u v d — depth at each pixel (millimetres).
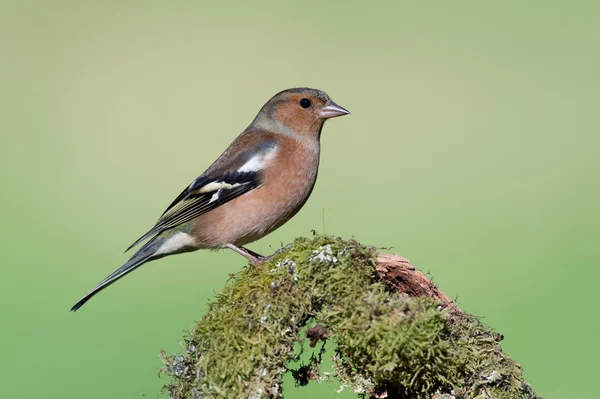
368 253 4605
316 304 4633
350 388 4742
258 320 4500
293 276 4605
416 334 4250
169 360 4578
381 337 4285
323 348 4676
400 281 4777
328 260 4578
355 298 4441
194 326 4609
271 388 4426
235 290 4664
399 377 4414
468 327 4578
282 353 4492
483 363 4496
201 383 4422
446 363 4406
